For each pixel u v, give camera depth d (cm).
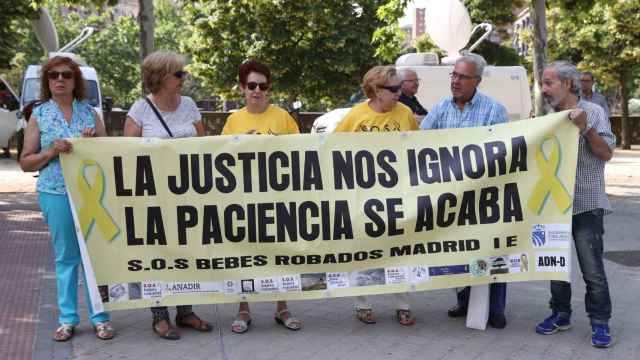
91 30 2100
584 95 866
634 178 1675
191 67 2880
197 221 532
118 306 528
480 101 558
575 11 1434
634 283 707
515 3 2823
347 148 539
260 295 537
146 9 1303
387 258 542
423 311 618
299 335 552
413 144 541
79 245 521
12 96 2192
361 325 577
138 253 530
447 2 1352
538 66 1314
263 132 555
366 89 569
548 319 558
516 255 539
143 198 528
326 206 538
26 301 652
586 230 524
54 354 508
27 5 2238
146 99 541
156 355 506
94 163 521
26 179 1631
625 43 2833
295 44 2730
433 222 540
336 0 2653
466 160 539
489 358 501
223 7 2703
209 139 531
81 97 534
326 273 541
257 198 534
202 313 614
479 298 561
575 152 519
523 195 534
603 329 522
